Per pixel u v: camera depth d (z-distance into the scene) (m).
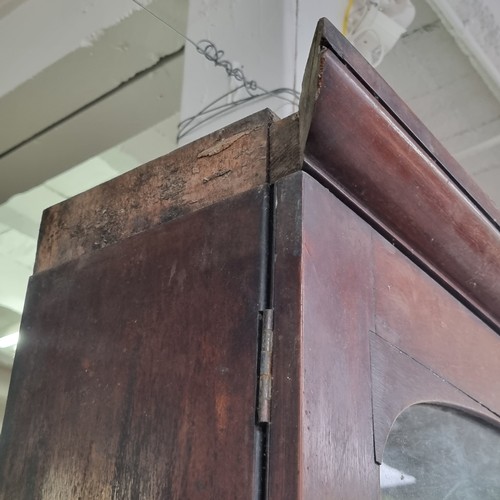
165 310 0.53
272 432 0.42
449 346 0.62
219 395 0.46
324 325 0.46
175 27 1.25
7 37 1.47
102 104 1.42
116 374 0.54
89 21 1.30
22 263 2.19
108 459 0.51
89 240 0.64
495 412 0.66
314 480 0.41
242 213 0.52
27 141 1.53
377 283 0.54
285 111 0.91
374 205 0.55
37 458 0.56
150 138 1.60
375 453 0.47
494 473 0.65
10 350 2.94
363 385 0.48
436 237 0.60
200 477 0.44
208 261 0.52
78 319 0.60
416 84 1.71
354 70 0.48
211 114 1.00
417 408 0.56
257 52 0.99
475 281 0.66
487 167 1.87
